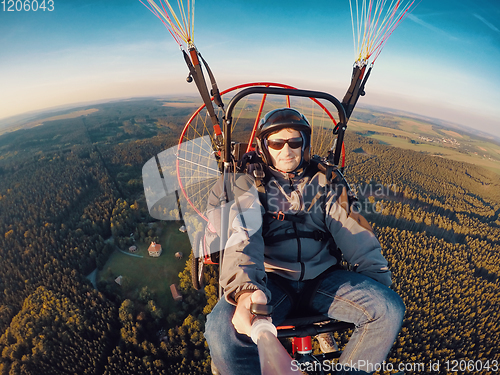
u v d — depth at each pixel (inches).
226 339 63.6
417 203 3671.3
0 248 2714.1
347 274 81.7
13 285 2420.0
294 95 84.7
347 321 75.7
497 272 2655.0
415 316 2159.2
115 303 2212.1
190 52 95.7
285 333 76.0
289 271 81.8
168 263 2429.9
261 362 40.0
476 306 2285.9
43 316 2081.7
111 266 2443.4
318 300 80.3
